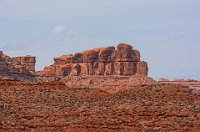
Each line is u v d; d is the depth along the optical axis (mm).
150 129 125500
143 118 136125
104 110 144000
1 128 123000
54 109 146875
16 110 145125
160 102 156125
